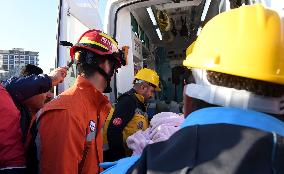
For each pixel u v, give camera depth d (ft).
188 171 1.83
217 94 2.26
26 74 9.81
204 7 16.17
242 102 2.19
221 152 1.87
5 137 5.41
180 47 23.43
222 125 2.03
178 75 11.41
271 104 2.19
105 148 11.00
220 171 1.79
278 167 1.80
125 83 12.82
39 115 5.65
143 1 12.03
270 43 2.31
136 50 15.85
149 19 18.03
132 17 15.30
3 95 5.68
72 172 5.44
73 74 10.77
